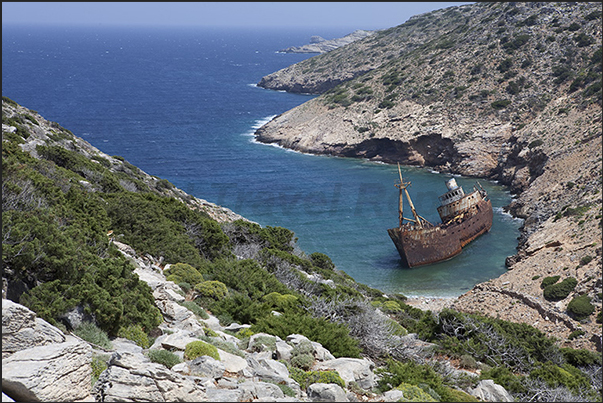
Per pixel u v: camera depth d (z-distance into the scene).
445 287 61.19
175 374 10.59
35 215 15.27
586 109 100.62
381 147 125.69
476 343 22.47
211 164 114.31
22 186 18.16
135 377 10.24
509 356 22.02
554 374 18.48
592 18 134.00
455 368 19.97
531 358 22.23
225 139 140.62
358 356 17.12
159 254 25.94
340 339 17.20
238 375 12.58
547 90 120.69
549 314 42.84
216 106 190.12
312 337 17.20
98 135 136.75
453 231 70.19
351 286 42.75
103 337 13.10
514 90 123.44
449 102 128.00
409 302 53.72
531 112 116.38
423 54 156.75
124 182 48.84
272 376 12.85
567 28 135.00
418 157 120.19
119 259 17.38
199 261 27.00
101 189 38.12
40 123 58.00
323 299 22.17
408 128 123.69
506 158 108.31
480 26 155.75
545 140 99.50
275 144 137.75
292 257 37.84
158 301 17.09
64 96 198.12
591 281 46.53
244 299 20.67
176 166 111.00
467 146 113.50
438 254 68.31
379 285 61.66
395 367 15.51
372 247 72.69
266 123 151.88
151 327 15.31
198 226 32.22
